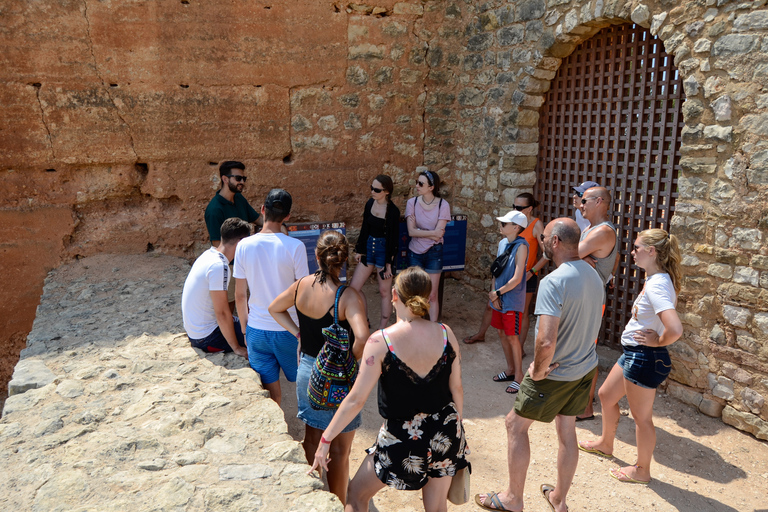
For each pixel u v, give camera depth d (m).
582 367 3.09
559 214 6.71
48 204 6.31
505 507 3.33
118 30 6.18
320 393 2.86
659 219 5.26
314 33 7.07
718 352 4.46
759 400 4.21
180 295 5.21
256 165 7.13
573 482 3.77
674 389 4.85
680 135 4.96
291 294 3.07
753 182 4.16
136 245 6.78
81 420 2.98
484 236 7.59
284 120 7.15
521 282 4.91
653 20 4.84
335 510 2.34
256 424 3.00
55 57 5.99
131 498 2.38
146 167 6.72
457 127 8.04
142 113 6.45
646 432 3.62
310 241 6.13
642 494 3.64
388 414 2.49
